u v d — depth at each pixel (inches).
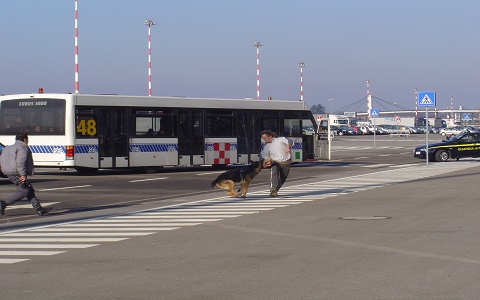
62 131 1176.2
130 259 442.9
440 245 477.1
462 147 1642.5
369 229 558.9
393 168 1406.3
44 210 697.0
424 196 825.5
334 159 1822.1
